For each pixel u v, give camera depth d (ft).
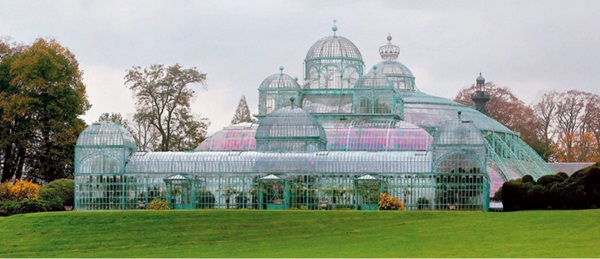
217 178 423.64
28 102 499.51
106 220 354.95
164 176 425.69
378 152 422.00
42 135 515.50
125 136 433.89
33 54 508.94
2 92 515.09
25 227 351.46
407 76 624.18
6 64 520.42
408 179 411.34
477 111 604.49
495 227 319.27
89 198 429.38
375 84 507.30
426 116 570.87
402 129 482.28
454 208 406.41
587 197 360.69
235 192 421.18
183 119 601.21
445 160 409.08
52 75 508.94
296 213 358.43
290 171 421.18
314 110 512.63
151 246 322.34
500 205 453.99
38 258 305.53
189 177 423.64
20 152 517.55
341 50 539.70
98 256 305.94
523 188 375.66
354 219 347.15
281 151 436.35
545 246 281.13
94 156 431.02
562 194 365.61
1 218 367.66
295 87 515.50
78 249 323.37
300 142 437.17
